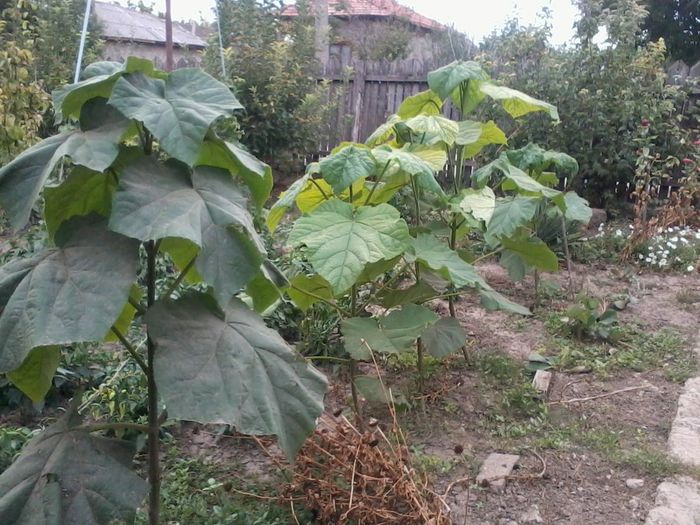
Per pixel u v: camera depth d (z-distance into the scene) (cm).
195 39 1867
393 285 386
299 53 1078
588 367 431
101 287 155
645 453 325
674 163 793
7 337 151
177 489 282
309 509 265
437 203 408
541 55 880
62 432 174
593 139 861
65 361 359
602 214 840
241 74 1009
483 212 349
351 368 326
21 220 161
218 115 167
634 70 839
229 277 164
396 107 1084
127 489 165
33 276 158
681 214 764
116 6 1875
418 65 1059
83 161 156
